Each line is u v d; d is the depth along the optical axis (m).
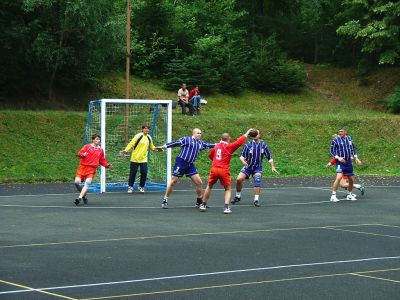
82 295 9.53
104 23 40.69
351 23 52.56
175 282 10.48
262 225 17.31
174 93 48.53
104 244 14.02
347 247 14.05
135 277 10.80
